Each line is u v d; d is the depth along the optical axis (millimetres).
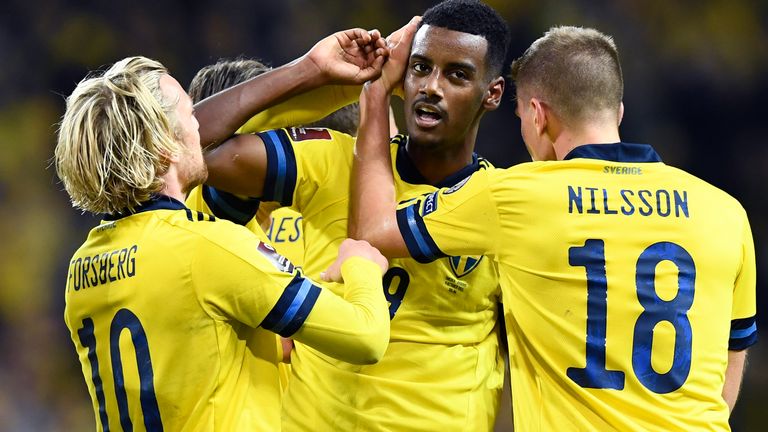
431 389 10984
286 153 10852
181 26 42312
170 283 8953
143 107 9000
